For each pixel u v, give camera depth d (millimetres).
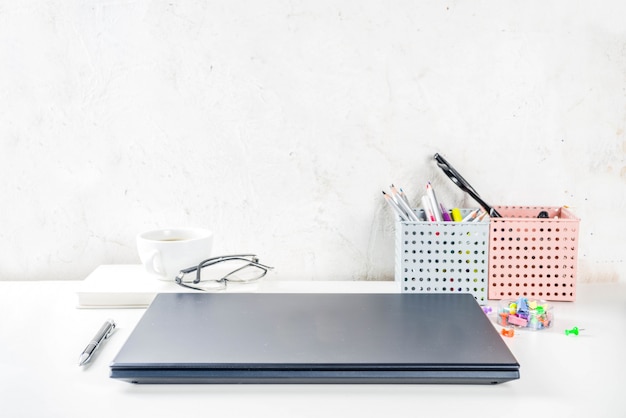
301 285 1162
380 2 1136
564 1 1138
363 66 1151
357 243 1203
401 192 1131
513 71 1154
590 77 1155
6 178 1181
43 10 1137
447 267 1072
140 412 718
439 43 1147
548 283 1085
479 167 1180
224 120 1165
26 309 1040
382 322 900
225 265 1188
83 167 1179
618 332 953
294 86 1156
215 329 867
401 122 1168
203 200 1188
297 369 766
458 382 776
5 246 1200
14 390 770
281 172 1181
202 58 1148
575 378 803
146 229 1197
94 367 833
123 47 1146
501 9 1140
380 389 776
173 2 1134
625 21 1143
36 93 1156
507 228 1071
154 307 951
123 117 1164
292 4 1136
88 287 1052
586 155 1177
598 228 1198
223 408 729
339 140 1172
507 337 933
